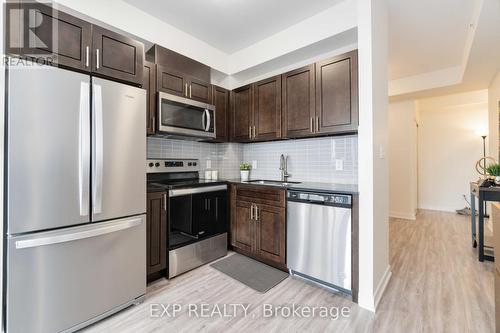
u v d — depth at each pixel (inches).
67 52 59.1
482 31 90.0
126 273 67.3
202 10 91.2
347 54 82.1
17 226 49.6
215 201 103.0
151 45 96.7
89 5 77.9
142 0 85.7
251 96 114.0
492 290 77.3
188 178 113.1
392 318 63.6
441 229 151.1
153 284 81.9
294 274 87.5
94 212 60.1
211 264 97.9
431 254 109.1
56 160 54.3
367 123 69.7
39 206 52.1
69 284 56.7
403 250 114.5
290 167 115.3
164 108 90.3
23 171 50.3
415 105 193.6
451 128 211.5
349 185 89.7
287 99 99.7
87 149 58.7
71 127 56.4
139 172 70.5
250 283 82.5
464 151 206.4
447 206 212.8
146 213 76.4
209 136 107.0
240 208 105.0
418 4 87.4
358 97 76.4
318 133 90.4
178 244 88.4
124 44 70.1
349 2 85.6
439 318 63.4
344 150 97.9
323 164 104.1
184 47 105.8
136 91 69.6
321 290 78.2
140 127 70.6
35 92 51.6
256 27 103.0
